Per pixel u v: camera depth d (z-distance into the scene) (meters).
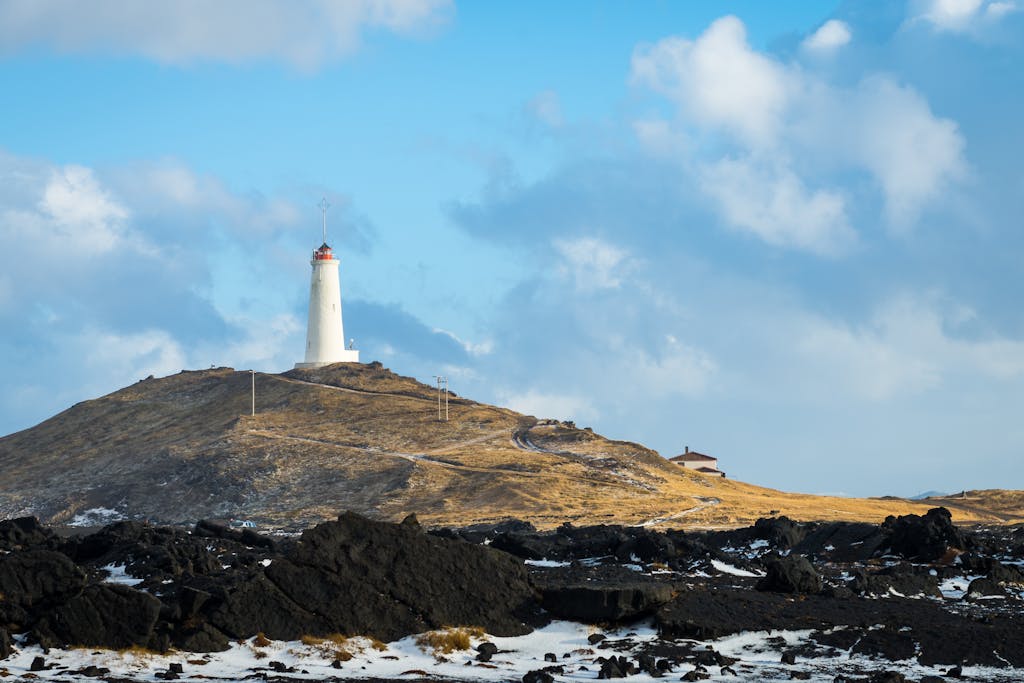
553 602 70.00
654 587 70.00
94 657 61.34
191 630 64.56
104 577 75.81
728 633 67.44
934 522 98.00
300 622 66.19
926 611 71.94
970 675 59.78
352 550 68.94
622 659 61.84
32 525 92.44
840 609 72.06
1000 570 85.62
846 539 102.12
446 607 68.31
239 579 70.31
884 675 57.44
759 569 88.69
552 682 57.56
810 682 58.34
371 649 64.38
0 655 60.59
